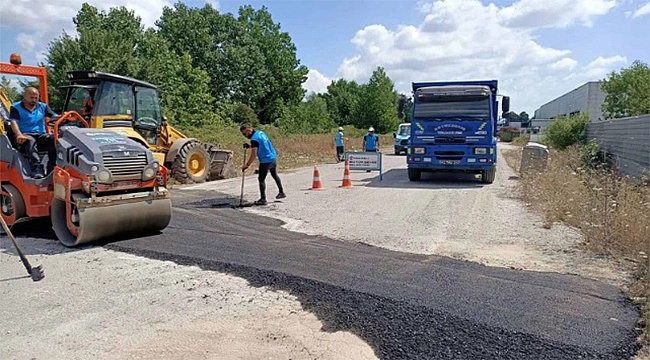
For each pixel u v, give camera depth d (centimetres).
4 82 2212
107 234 666
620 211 720
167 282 519
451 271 538
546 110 7575
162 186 734
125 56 3134
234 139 3191
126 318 431
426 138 1388
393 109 6009
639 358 348
